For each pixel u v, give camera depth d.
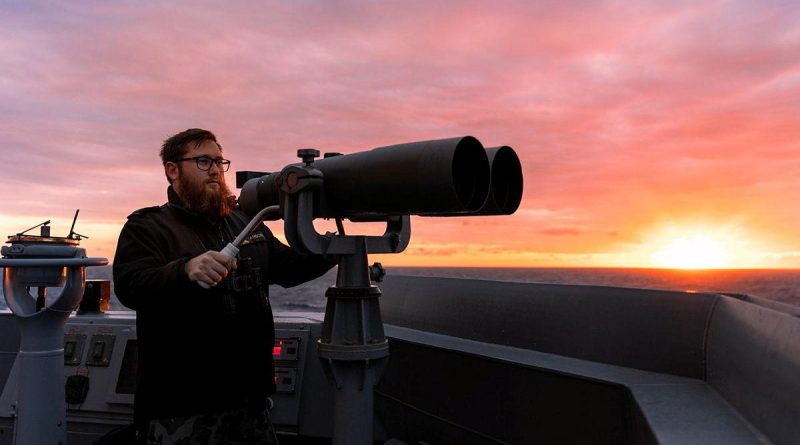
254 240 1.81
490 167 1.38
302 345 2.68
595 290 2.02
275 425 2.58
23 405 2.19
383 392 2.61
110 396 2.66
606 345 1.94
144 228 1.62
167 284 1.40
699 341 1.71
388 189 1.35
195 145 1.71
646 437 1.35
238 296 1.69
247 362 1.71
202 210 1.70
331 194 1.48
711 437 1.23
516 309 2.27
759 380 1.26
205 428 1.64
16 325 2.92
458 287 2.56
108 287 3.12
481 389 2.09
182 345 1.62
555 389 1.83
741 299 1.67
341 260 1.60
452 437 2.21
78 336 2.80
